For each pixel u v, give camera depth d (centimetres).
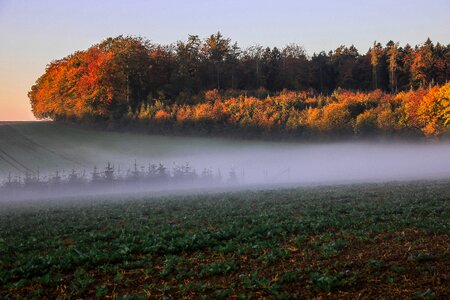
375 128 9412
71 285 1216
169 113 11175
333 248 1481
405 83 14062
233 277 1255
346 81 14850
